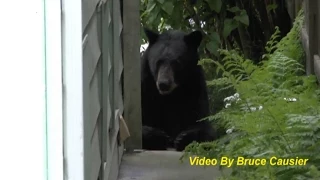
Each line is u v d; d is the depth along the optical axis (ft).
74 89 16.78
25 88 16.42
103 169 25.14
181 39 45.57
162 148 44.16
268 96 29.43
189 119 45.57
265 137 25.88
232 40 59.82
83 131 17.38
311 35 40.24
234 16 56.13
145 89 45.75
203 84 45.80
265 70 33.91
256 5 57.62
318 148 24.56
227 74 29.86
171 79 43.65
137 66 38.75
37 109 16.48
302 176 23.53
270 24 57.98
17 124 16.44
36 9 16.24
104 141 25.50
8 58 16.30
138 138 38.96
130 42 38.50
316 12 39.96
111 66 30.22
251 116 27.66
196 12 56.44
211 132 44.50
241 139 26.86
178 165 35.68
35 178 16.58
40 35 16.34
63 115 16.76
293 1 51.96
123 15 38.27
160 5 52.24
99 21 25.07
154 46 45.44
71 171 16.88
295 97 29.30
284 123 26.27
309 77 33.88
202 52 56.39
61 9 16.53
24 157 16.53
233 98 31.96
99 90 24.86
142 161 36.60
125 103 38.86
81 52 16.70
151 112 45.96
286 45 42.78
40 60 16.39
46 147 16.60
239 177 25.85
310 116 24.57
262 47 58.39
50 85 16.49
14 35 16.26
